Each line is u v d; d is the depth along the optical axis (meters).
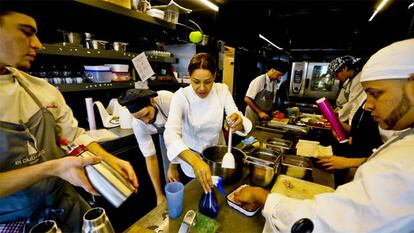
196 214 0.77
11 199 0.76
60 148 0.96
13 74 0.77
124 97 1.19
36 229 0.53
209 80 1.09
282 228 0.61
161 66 2.89
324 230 0.53
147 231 0.71
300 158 1.22
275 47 5.51
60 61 1.94
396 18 3.68
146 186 2.11
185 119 1.28
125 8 1.79
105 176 0.66
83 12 1.80
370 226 0.47
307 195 0.86
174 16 2.36
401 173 0.46
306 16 3.67
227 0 2.96
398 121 0.57
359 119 1.62
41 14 1.71
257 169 0.97
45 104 0.87
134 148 1.90
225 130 1.53
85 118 2.15
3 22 0.59
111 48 2.06
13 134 0.73
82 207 1.00
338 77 2.48
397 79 0.53
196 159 0.89
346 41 4.41
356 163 1.14
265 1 3.13
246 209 0.81
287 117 2.84
